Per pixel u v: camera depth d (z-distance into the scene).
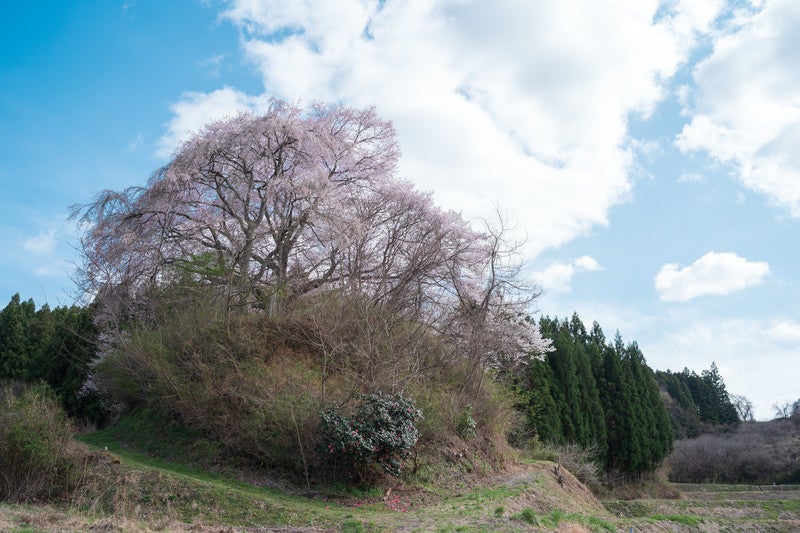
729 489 37.06
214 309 14.37
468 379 16.30
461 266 19.17
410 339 14.87
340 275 17.47
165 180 17.23
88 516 8.35
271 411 11.88
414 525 8.57
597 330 43.03
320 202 17.78
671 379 59.97
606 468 32.56
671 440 36.81
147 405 14.52
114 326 16.14
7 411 9.86
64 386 19.98
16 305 31.34
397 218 19.16
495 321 19.00
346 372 13.24
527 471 16.06
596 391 32.78
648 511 21.00
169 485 9.52
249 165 18.73
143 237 17.39
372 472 11.33
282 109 18.50
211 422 12.41
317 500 10.40
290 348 14.61
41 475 9.51
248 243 17.11
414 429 11.63
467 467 13.70
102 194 17.16
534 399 27.22
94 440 13.90
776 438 52.44
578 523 10.07
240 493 9.57
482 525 8.53
